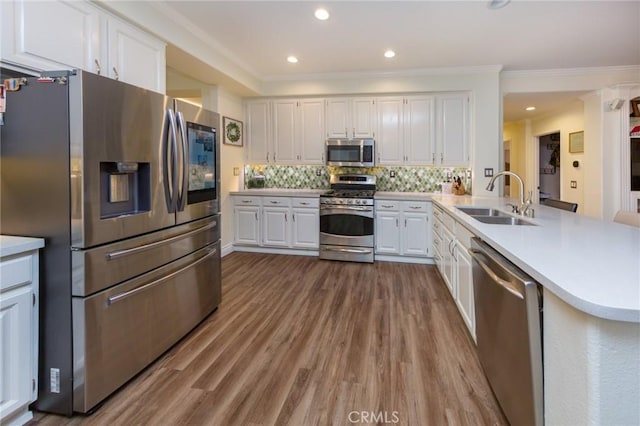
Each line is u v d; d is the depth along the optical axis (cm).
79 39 210
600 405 95
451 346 235
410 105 471
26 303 159
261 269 422
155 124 207
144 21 258
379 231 457
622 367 94
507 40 346
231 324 271
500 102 450
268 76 482
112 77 234
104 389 176
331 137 496
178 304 236
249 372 206
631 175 437
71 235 162
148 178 203
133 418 167
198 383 195
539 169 668
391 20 302
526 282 125
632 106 434
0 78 183
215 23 309
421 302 316
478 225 218
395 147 479
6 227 168
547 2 272
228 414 170
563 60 409
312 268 427
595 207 459
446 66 433
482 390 188
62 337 166
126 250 187
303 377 201
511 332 141
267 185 559
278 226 489
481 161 443
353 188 511
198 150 257
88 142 162
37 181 164
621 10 283
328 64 429
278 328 264
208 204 275
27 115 164
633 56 395
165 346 223
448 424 163
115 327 182
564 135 562
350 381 197
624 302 90
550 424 120
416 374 203
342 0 269
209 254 277
